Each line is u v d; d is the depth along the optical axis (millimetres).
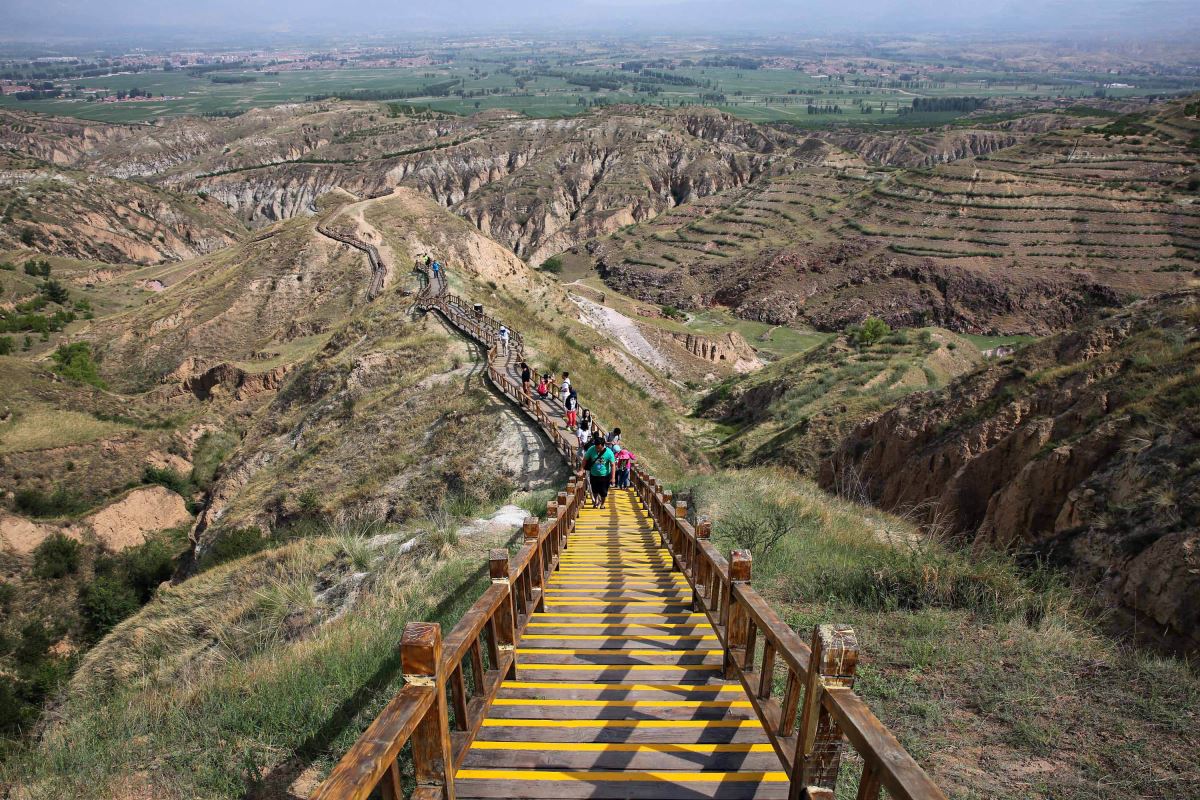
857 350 47156
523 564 5758
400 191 88562
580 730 4445
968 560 8500
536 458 21969
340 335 42812
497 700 4891
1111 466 12016
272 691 6055
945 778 4320
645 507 14633
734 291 115000
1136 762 4438
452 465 22797
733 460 34219
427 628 3184
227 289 72500
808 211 133375
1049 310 91562
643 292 122938
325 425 31750
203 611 14375
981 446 18469
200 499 47188
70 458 46812
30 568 35469
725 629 5160
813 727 3154
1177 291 19938
